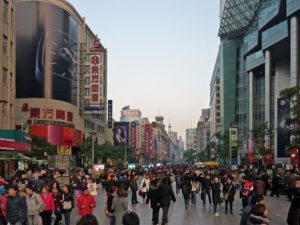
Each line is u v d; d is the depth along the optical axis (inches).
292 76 2955.2
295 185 478.9
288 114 2145.7
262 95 4397.1
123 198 554.3
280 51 3607.3
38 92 3297.2
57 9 3432.6
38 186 756.0
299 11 2861.7
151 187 771.4
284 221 854.5
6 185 714.2
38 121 3260.3
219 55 5925.2
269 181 1598.2
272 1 3363.7
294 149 1706.4
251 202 435.8
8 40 2180.1
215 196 964.0
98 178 1831.9
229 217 919.7
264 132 2453.2
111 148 3937.0
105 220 857.5
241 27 4704.7
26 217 602.5
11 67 2224.4
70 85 3558.1
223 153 4013.3
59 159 1259.8
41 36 3341.5
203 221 855.7
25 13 3341.5
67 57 3511.3
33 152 2385.6
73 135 3533.5
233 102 5172.2
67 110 3469.5
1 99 2050.9
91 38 4480.8
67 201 729.6
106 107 5083.7
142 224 805.9
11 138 1808.6
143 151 7066.9
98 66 3673.7
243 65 5044.3
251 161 2800.2
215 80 6845.5
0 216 576.7
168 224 808.9
